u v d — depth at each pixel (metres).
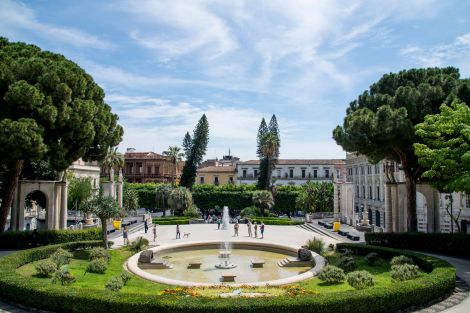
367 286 15.42
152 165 87.56
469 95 25.23
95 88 29.20
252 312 11.88
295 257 23.97
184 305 11.91
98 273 18.72
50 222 30.22
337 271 16.89
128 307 12.14
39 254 21.06
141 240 26.56
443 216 39.41
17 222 29.45
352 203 45.50
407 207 29.30
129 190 57.66
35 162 34.47
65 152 25.64
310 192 56.22
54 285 13.80
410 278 16.28
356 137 26.91
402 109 25.66
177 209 55.75
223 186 65.31
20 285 13.66
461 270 19.58
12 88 23.05
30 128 22.86
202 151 72.69
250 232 36.25
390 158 29.62
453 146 22.52
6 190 26.81
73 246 24.06
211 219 51.75
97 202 24.58
